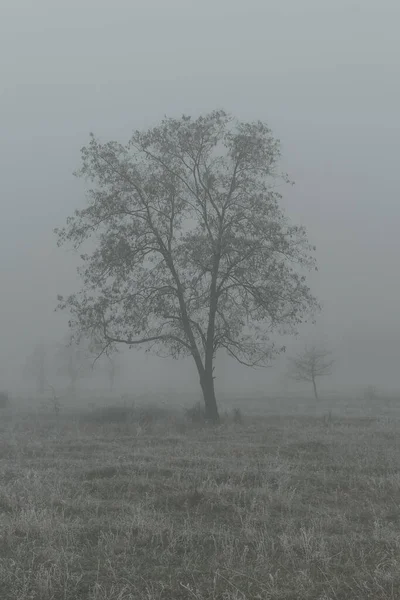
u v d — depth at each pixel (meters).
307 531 8.46
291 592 6.52
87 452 16.03
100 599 6.32
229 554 7.53
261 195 26.27
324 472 12.41
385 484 11.34
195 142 26.44
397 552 7.59
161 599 6.43
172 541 8.01
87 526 8.66
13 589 6.60
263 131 26.52
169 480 11.60
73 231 25.95
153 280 26.58
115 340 26.47
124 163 26.30
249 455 15.16
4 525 8.56
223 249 25.38
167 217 26.58
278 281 25.84
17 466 13.59
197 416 26.16
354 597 6.45
